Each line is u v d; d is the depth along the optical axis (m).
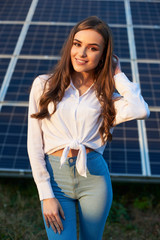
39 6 6.50
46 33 5.79
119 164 3.98
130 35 5.76
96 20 1.93
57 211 1.93
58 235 1.95
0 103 4.60
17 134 4.27
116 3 6.60
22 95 4.70
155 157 4.05
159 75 5.04
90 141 2.09
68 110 1.99
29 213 4.11
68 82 2.03
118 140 4.25
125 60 5.24
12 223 3.83
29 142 2.04
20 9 6.43
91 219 2.11
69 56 2.02
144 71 5.08
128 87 2.08
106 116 2.05
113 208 4.23
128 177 3.88
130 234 3.85
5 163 3.97
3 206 4.21
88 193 2.09
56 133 2.04
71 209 2.05
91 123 2.03
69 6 6.49
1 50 5.45
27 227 3.81
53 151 2.06
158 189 4.55
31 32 5.80
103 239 3.76
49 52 5.38
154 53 5.43
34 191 4.47
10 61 5.21
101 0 6.70
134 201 4.43
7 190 4.50
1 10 6.40
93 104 2.04
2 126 4.35
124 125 4.42
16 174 3.93
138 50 5.46
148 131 4.33
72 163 2.04
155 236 3.83
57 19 6.13
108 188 2.14
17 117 4.45
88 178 2.08
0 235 3.62
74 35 1.96
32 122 2.04
